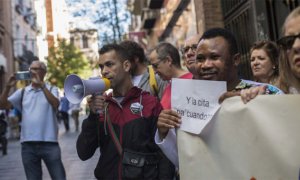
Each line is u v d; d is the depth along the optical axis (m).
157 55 3.84
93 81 2.50
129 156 2.53
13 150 11.84
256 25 8.34
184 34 15.22
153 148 2.57
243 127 1.91
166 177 2.52
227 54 2.16
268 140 1.83
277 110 1.82
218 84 2.01
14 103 4.68
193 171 2.05
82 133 2.69
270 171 1.82
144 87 3.97
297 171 1.76
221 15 10.88
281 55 1.97
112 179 2.57
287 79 1.96
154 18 23.39
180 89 2.11
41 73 4.65
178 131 2.11
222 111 1.98
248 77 8.99
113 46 2.73
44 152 4.57
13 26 29.92
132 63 2.83
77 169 7.60
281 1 7.46
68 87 2.52
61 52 34.94
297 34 1.73
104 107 2.60
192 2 13.24
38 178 4.61
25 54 32.66
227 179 1.96
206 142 2.03
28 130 4.56
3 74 26.05
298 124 1.78
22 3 32.97
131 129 2.56
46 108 4.60
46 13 37.72
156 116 2.61
